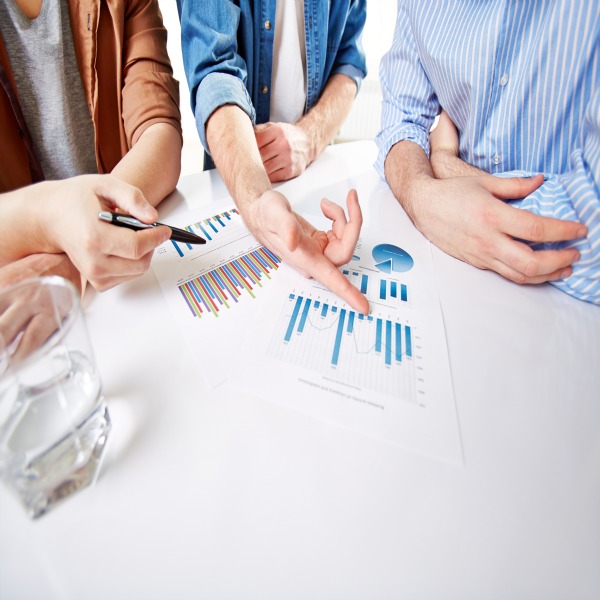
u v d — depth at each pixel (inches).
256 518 8.6
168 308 14.6
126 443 9.9
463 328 14.7
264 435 10.4
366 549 8.3
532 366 13.2
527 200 18.3
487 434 10.8
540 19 18.7
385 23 73.1
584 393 12.3
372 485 9.4
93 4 24.8
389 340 13.8
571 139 20.1
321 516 8.7
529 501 9.4
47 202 13.8
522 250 15.9
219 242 18.8
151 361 12.3
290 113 35.4
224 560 7.9
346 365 12.7
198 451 9.9
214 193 23.5
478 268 18.3
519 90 20.3
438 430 10.8
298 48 32.4
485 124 22.7
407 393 11.9
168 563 7.8
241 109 24.3
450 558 8.2
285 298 15.4
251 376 12.0
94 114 28.1
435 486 9.5
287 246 14.8
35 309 9.9
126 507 8.7
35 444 8.6
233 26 25.7
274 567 7.9
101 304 14.6
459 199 18.2
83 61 26.8
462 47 21.5
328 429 10.6
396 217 22.3
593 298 16.1
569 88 18.9
